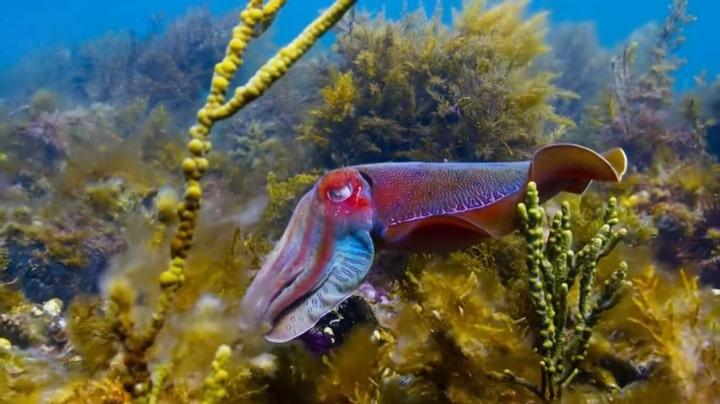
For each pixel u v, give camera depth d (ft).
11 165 10.63
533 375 3.19
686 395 3.01
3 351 4.19
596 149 12.38
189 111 18.80
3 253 6.79
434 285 3.43
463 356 3.22
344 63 10.27
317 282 2.93
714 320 3.31
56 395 2.95
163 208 2.29
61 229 7.21
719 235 7.97
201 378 2.86
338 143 9.14
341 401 3.17
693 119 12.38
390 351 3.43
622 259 3.90
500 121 8.41
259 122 13.73
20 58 23.13
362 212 3.03
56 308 5.75
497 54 9.11
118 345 3.01
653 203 8.73
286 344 3.22
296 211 3.05
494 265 4.43
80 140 12.15
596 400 3.18
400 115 8.82
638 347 3.46
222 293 3.30
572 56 18.44
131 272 2.63
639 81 13.30
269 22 2.22
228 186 9.78
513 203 3.08
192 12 21.24
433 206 3.10
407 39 9.25
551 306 2.93
